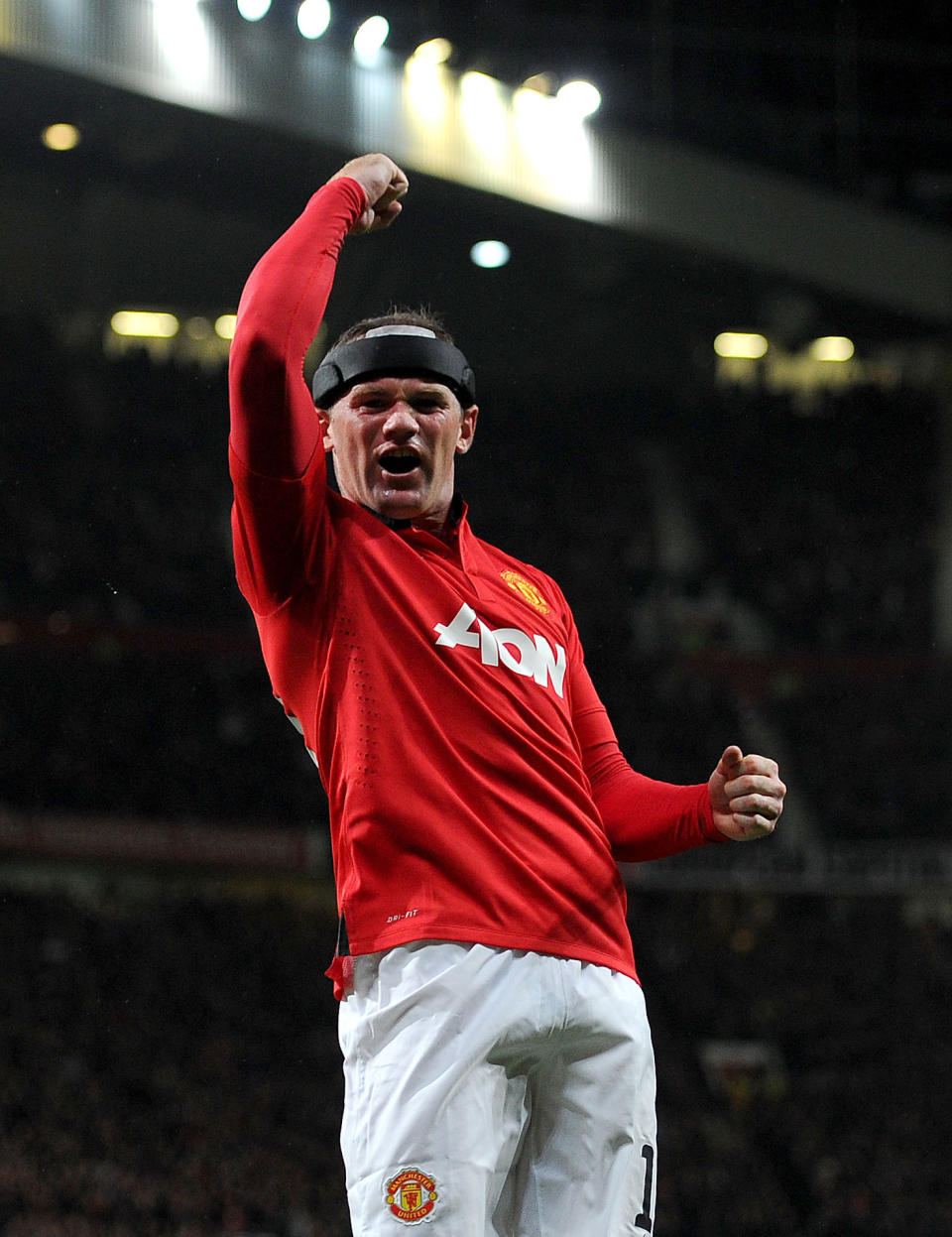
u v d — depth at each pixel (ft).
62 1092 136.98
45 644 192.34
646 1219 15.15
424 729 15.46
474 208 151.64
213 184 160.25
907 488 243.40
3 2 115.85
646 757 203.51
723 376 246.06
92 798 179.01
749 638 227.40
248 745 191.72
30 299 204.13
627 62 151.23
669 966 184.55
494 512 237.86
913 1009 179.83
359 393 17.02
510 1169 15.33
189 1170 129.39
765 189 161.07
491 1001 14.49
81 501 209.46
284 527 15.94
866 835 198.70
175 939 167.84
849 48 153.28
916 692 218.38
